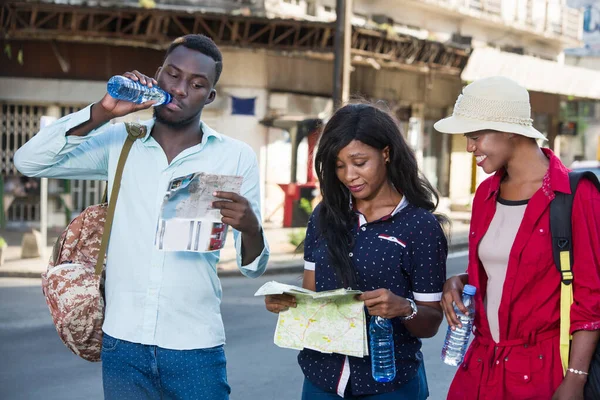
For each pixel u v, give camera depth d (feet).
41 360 26.53
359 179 11.41
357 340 11.03
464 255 56.80
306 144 68.74
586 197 10.82
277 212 67.15
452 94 91.40
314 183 64.90
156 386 12.16
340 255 11.58
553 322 11.02
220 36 58.29
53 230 61.36
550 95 113.60
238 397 22.44
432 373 24.90
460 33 93.15
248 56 63.62
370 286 11.59
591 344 10.67
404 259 11.52
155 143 12.28
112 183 12.44
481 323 11.54
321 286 11.91
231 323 32.32
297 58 67.15
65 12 54.90
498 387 11.28
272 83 65.05
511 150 11.26
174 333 12.02
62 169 12.53
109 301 12.25
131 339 11.99
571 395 10.68
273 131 65.92
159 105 12.07
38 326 31.71
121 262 12.14
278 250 53.83
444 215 12.16
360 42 63.41
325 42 58.44
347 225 11.75
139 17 55.67
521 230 11.07
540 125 113.91
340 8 50.39
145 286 12.00
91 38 56.08
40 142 12.01
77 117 11.89
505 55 81.71
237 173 12.58
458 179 94.02
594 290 10.66
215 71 12.36
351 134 11.34
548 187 10.97
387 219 11.59
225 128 64.23
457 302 11.34
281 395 22.70
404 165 11.58
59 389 23.30
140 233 12.08
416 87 84.17
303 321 11.28
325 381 11.80
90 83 59.93
